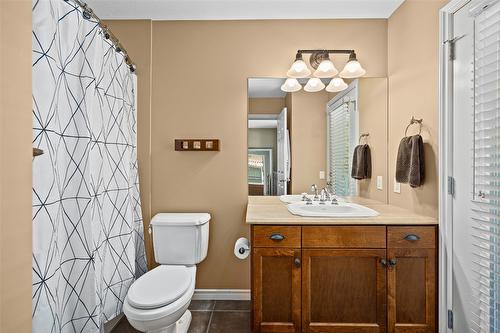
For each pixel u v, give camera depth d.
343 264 1.79
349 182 2.44
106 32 1.73
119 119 1.94
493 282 1.40
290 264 1.80
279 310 1.80
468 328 1.57
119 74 1.95
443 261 1.72
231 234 2.41
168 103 2.41
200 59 2.41
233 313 2.19
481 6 1.44
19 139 0.84
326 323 1.79
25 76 0.87
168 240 2.15
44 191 1.22
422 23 1.92
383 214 1.97
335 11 2.30
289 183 2.43
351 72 2.23
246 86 2.42
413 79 2.03
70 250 1.44
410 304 1.78
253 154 2.42
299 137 2.43
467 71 1.56
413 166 1.89
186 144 2.37
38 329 1.17
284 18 2.40
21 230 0.85
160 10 2.27
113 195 1.86
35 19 1.20
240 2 2.17
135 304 1.50
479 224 1.48
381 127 2.42
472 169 1.53
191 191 2.41
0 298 0.77
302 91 2.42
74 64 1.43
